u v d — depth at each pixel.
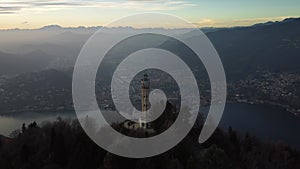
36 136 142.12
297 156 150.75
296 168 138.38
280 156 144.12
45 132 144.50
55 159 115.31
